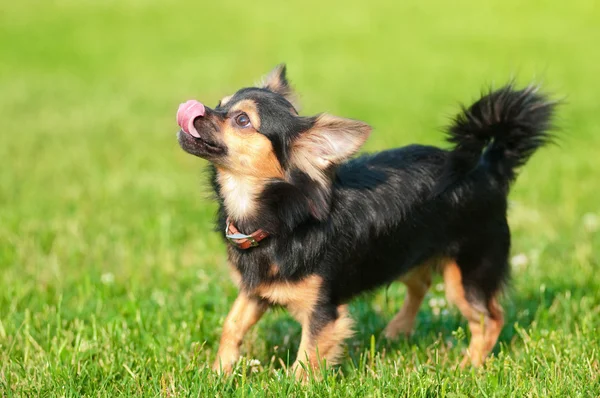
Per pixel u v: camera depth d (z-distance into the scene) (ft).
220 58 86.58
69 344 21.86
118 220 35.22
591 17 106.52
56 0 123.85
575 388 18.72
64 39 97.96
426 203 21.89
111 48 93.04
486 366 21.36
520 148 23.45
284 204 19.70
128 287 26.99
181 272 28.84
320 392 18.53
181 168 46.21
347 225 20.43
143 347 21.70
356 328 23.66
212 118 19.81
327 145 19.39
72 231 32.99
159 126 58.80
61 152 49.65
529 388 18.93
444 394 18.48
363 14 112.88
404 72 79.25
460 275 22.91
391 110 62.28
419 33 100.01
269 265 19.85
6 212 35.58
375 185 21.34
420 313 25.91
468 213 22.49
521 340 23.63
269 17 111.96
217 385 18.76
